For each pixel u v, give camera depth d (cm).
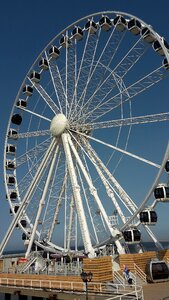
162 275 2292
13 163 4172
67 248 3331
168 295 1855
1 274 3250
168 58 2831
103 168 3133
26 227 3766
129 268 2672
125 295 1898
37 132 3741
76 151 3288
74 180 3133
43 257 3531
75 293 2327
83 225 2920
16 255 4456
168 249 3006
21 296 2825
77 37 3788
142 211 2744
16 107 4259
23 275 2995
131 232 2750
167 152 2592
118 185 3061
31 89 4231
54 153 3494
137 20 3188
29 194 3559
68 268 2820
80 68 3453
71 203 3397
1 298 2970
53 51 3969
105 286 2341
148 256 2830
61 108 3538
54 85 3644
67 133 3372
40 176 3522
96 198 3053
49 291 2525
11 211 3978
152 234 3059
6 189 4056
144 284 2253
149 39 3067
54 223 3572
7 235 3653
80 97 3388
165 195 2620
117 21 3375
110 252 3100
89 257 2706
